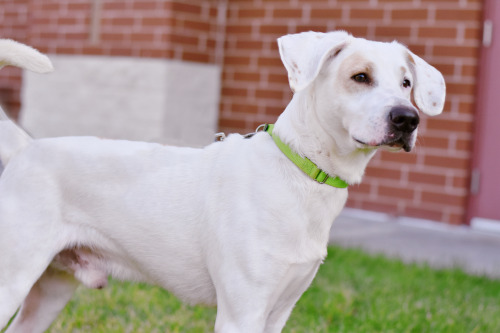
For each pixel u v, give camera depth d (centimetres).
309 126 281
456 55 700
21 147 297
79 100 855
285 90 796
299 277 284
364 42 286
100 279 301
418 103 304
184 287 295
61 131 871
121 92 819
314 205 281
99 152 295
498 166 694
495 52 691
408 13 722
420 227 705
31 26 908
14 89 957
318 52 273
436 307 450
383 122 264
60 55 875
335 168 283
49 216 285
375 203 745
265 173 280
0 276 280
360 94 274
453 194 704
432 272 530
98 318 397
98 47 838
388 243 632
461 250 624
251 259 272
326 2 768
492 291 495
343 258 550
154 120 792
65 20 872
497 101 693
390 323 414
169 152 299
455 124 702
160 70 786
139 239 291
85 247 297
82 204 291
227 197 281
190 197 288
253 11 813
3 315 278
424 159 717
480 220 705
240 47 824
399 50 299
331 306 436
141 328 388
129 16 815
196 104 819
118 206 291
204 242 284
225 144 296
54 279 315
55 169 289
